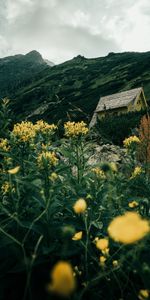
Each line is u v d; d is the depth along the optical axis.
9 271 2.06
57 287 0.71
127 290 2.20
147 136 5.84
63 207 2.87
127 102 44.16
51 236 2.44
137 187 3.66
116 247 2.59
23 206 2.72
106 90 78.25
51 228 2.46
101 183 3.27
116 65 110.12
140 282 2.25
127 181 3.63
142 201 3.38
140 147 5.67
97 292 2.13
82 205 1.66
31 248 2.31
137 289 2.13
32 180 2.91
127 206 3.31
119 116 23.66
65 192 3.56
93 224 2.72
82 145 4.37
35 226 2.46
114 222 0.94
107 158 7.88
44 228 2.46
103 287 2.18
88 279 2.05
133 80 78.44
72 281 0.71
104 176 3.27
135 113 24.72
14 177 2.99
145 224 0.92
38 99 92.69
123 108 44.31
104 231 2.80
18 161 3.59
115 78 86.94
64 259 2.21
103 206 3.17
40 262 2.13
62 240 2.44
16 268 2.08
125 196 3.36
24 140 3.60
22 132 3.61
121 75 87.44
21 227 2.56
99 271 2.20
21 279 2.15
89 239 2.52
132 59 112.06
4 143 3.70
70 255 2.29
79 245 2.48
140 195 4.00
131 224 0.91
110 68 108.06
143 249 2.21
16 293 2.09
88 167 3.96
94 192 3.13
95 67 122.19
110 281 2.18
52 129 4.38
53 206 2.62
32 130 3.76
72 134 4.18
